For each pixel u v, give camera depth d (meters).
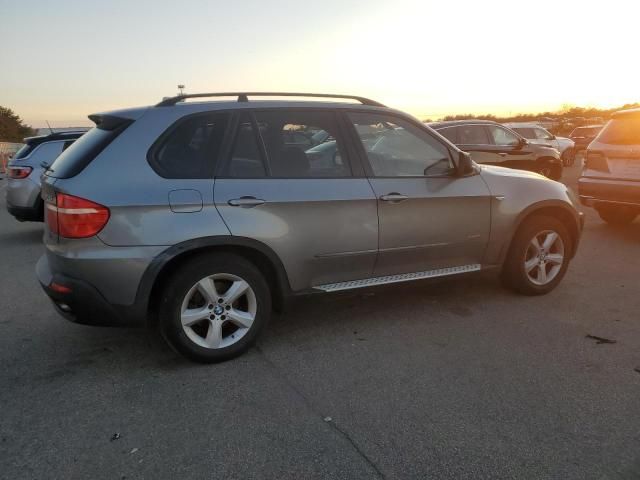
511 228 4.53
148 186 3.25
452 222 4.25
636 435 2.68
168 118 3.45
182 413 2.93
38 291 5.25
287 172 3.67
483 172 4.49
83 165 3.25
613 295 4.84
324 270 3.82
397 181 4.03
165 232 3.24
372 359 3.58
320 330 4.10
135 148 3.31
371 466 2.46
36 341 3.96
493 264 4.58
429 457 2.52
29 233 8.66
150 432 2.75
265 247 3.53
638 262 6.00
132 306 3.26
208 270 3.39
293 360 3.59
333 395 3.11
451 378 3.30
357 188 3.85
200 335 3.56
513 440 2.65
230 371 3.44
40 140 7.97
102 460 2.53
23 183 7.76
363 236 3.88
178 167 3.37
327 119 3.91
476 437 2.67
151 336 4.02
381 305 4.63
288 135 3.76
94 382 3.31
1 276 5.86
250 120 3.65
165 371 3.45
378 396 3.09
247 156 3.58
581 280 5.31
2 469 2.46
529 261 4.73
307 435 2.71
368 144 4.03
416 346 3.78
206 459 2.53
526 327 4.10
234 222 3.41
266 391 3.17
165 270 3.39
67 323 4.32
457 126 10.63
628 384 3.19
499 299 4.74
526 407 2.95
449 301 4.71
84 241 3.14
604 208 7.80
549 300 4.71
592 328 4.07
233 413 2.93
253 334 3.62
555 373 3.35
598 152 7.32
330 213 3.73
